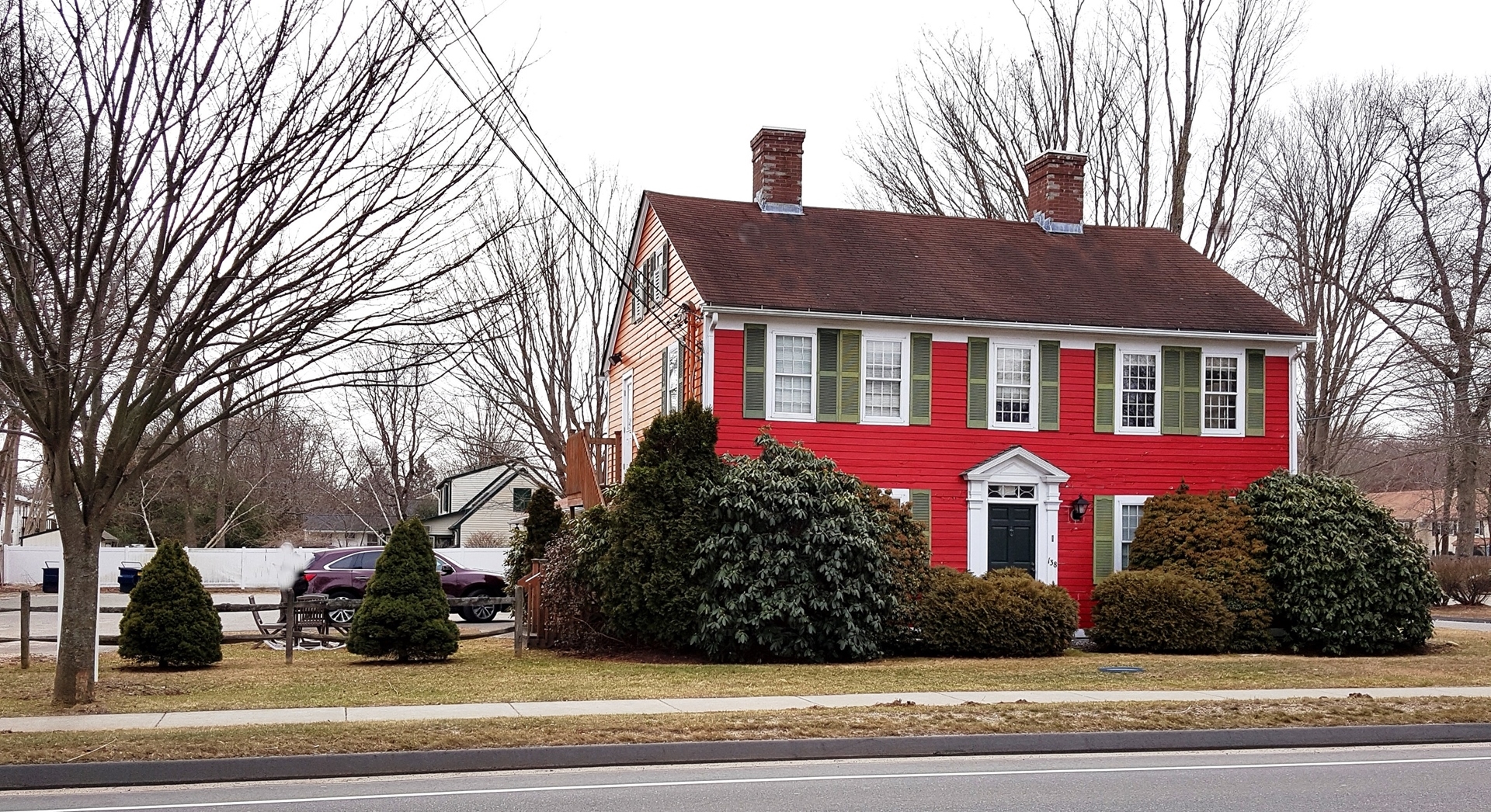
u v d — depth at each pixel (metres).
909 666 20.73
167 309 16.83
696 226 28.39
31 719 13.90
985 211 42.62
